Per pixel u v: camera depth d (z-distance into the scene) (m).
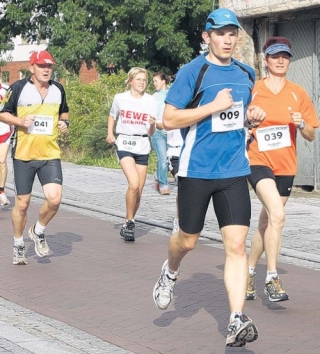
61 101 14.09
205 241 16.98
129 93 17.03
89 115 37.41
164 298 10.23
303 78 24.39
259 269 14.18
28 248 16.28
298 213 20.19
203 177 9.29
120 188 25.91
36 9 49.91
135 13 43.91
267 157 11.65
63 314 11.36
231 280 9.10
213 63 9.30
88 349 9.67
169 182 27.14
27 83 13.85
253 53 25.64
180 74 9.23
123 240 17.20
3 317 11.16
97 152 35.47
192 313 11.33
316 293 12.40
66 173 30.58
